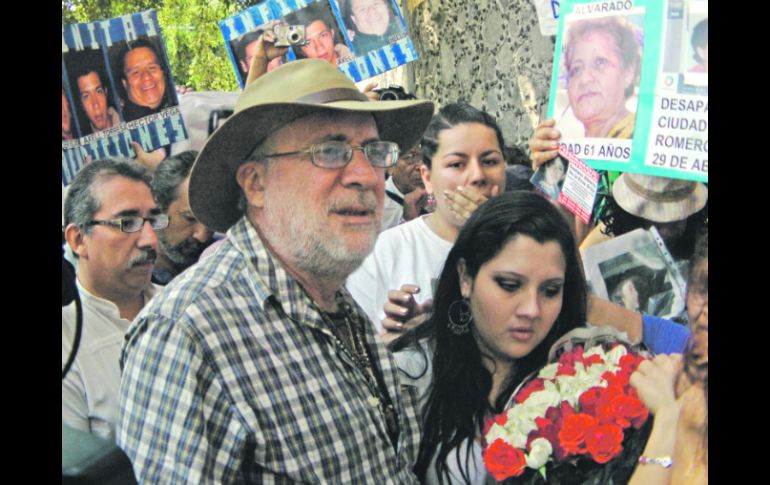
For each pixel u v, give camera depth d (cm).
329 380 176
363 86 288
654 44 254
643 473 270
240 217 201
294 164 186
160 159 248
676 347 270
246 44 251
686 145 256
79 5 253
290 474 163
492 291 266
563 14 260
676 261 268
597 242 268
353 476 173
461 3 274
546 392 267
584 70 260
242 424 160
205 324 164
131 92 244
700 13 251
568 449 266
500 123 269
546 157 266
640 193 266
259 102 184
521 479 267
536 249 265
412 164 265
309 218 185
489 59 272
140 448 163
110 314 238
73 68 235
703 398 270
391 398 200
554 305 267
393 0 254
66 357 228
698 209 265
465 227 266
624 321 269
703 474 271
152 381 163
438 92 282
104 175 239
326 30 253
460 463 266
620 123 259
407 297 266
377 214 194
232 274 176
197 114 252
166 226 247
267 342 170
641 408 269
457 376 266
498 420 266
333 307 197
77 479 107
